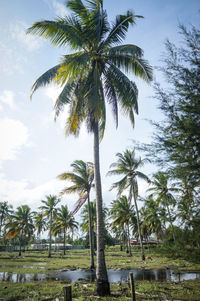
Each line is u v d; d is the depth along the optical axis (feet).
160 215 21.80
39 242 270.46
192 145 17.72
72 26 32.09
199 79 17.97
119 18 34.40
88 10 32.73
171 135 19.06
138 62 34.68
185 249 16.51
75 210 66.44
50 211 127.95
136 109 35.19
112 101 37.52
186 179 17.94
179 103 18.79
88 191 65.16
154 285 31.94
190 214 16.79
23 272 52.44
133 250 162.50
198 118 18.01
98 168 32.65
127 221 117.70
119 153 85.92
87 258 103.24
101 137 36.78
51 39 31.22
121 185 82.43
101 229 29.81
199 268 16.21
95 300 23.66
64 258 104.63
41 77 33.27
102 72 35.91
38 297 26.22
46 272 52.42
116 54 35.17
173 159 18.29
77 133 36.58
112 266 62.90
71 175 63.10
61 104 34.27
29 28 29.43
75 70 29.86
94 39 33.09
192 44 18.44
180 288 29.43
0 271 54.49
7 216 182.70
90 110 32.24
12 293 28.81
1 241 216.33
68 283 36.47
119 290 29.07
